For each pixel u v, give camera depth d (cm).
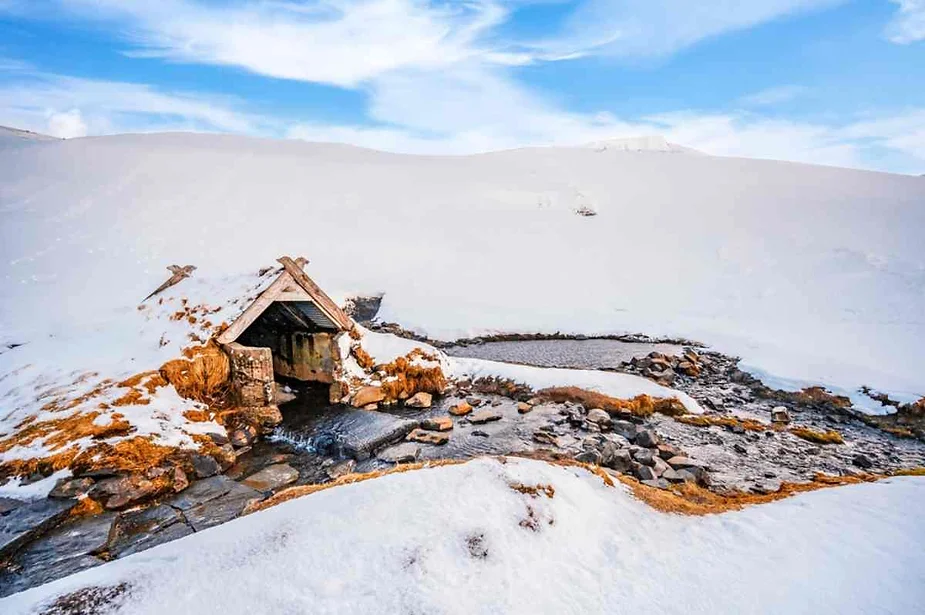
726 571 543
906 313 2553
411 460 1041
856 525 664
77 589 464
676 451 1102
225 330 1262
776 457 1121
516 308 3197
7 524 724
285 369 1598
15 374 1153
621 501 709
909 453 1202
